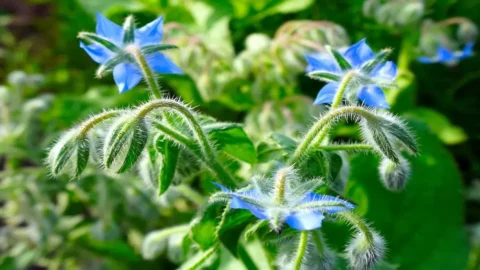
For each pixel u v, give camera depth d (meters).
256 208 0.20
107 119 0.22
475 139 0.40
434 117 0.35
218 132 0.23
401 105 0.35
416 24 0.35
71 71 0.46
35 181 0.35
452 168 0.31
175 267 0.38
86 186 0.34
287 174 0.21
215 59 0.33
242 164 0.27
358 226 0.21
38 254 0.37
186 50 0.33
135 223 0.36
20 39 0.51
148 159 0.24
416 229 0.30
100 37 0.23
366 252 0.21
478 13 0.41
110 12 0.39
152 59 0.24
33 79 0.38
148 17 0.41
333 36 0.33
